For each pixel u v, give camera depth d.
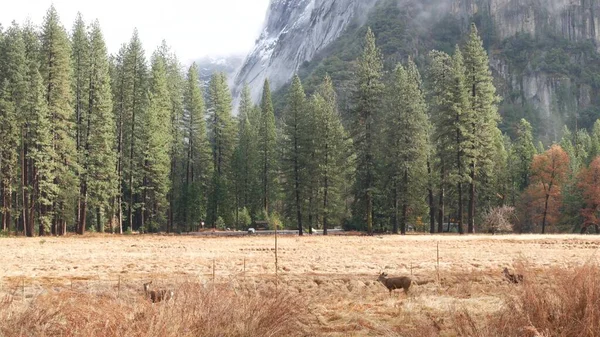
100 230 58.00
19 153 51.47
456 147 50.56
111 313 6.40
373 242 33.78
